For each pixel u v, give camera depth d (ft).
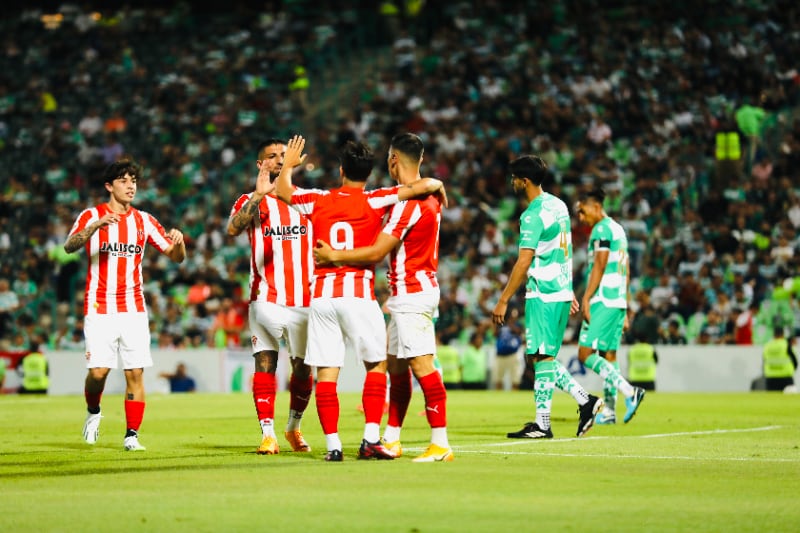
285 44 340.80
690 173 265.75
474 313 239.91
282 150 85.61
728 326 221.66
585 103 297.53
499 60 317.83
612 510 53.62
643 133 287.07
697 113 287.89
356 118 304.91
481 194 271.49
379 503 55.52
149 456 81.61
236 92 325.01
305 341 84.28
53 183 294.87
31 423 123.54
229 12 366.63
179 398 184.14
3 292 252.83
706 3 316.19
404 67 323.37
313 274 77.20
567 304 98.53
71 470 71.72
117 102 327.67
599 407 98.48
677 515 52.13
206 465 74.08
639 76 297.53
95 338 89.56
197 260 262.47
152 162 304.30
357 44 349.00
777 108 285.64
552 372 98.22
